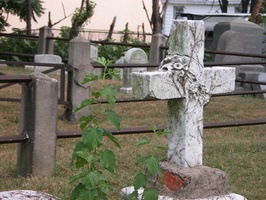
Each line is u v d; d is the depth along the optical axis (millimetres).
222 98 11969
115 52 17938
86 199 3080
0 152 6613
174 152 4434
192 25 4332
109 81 13812
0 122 8453
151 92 4129
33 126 5266
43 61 14375
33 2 19500
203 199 4246
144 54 12711
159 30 19828
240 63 9094
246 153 6770
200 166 4449
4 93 11016
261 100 12164
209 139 7734
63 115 8695
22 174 5371
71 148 6785
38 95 5250
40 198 2654
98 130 3459
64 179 5246
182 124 4363
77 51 8383
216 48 15641
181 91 4285
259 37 15438
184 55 4344
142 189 4461
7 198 2600
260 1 19266
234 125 6664
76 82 8461
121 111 9805
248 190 5152
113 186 5074
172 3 30281
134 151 6645
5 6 18438
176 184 4277
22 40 18500
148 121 8992
